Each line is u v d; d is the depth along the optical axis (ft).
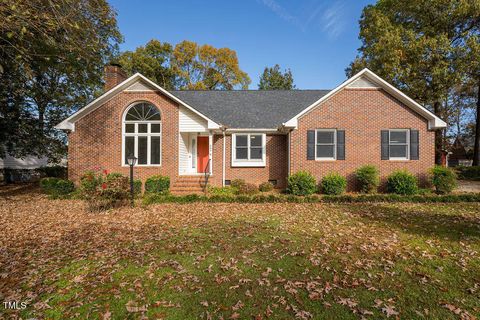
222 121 46.96
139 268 14.33
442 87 60.75
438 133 79.46
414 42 59.98
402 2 66.80
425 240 18.56
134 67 113.60
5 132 49.65
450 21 61.31
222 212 28.27
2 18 20.80
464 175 66.54
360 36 82.48
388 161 41.22
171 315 10.17
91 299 11.39
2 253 16.84
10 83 43.73
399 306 10.59
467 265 14.35
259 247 17.25
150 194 36.65
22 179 70.90
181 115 43.27
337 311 10.24
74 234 20.70
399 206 31.01
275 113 49.60
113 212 28.53
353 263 14.64
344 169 41.45
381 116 41.34
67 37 28.86
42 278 13.35
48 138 62.85
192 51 124.47
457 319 9.78
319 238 19.07
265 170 46.32
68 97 66.23
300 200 34.12
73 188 41.39
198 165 50.08
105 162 43.27
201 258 15.49
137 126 43.70
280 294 11.50
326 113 41.63
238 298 11.25
